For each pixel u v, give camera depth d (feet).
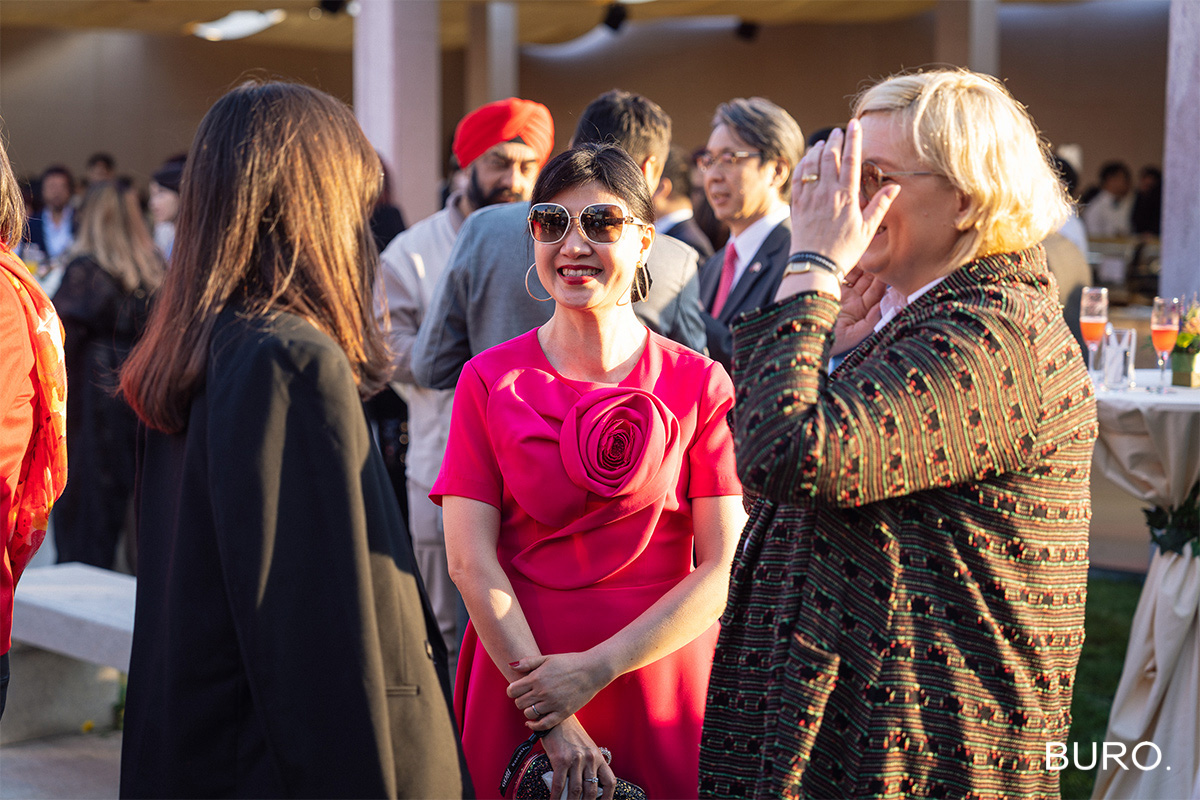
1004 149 4.56
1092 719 12.28
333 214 4.99
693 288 8.59
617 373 6.55
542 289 8.29
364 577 4.52
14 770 11.21
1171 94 14.96
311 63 61.77
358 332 5.04
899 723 4.39
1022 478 4.44
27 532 5.79
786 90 58.29
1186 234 14.82
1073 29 53.62
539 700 5.90
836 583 4.50
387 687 4.60
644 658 6.06
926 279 4.76
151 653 4.85
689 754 6.27
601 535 6.24
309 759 4.39
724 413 6.57
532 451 6.18
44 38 57.11
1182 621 9.11
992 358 4.29
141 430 5.17
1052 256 13.88
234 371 4.58
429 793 4.63
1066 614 4.58
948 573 4.44
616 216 6.27
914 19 54.75
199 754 4.55
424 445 11.15
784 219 12.75
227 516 4.45
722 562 6.32
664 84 61.21
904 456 4.22
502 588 6.14
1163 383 11.46
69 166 57.88
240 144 4.91
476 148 10.25
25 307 5.44
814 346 4.39
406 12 26.53
